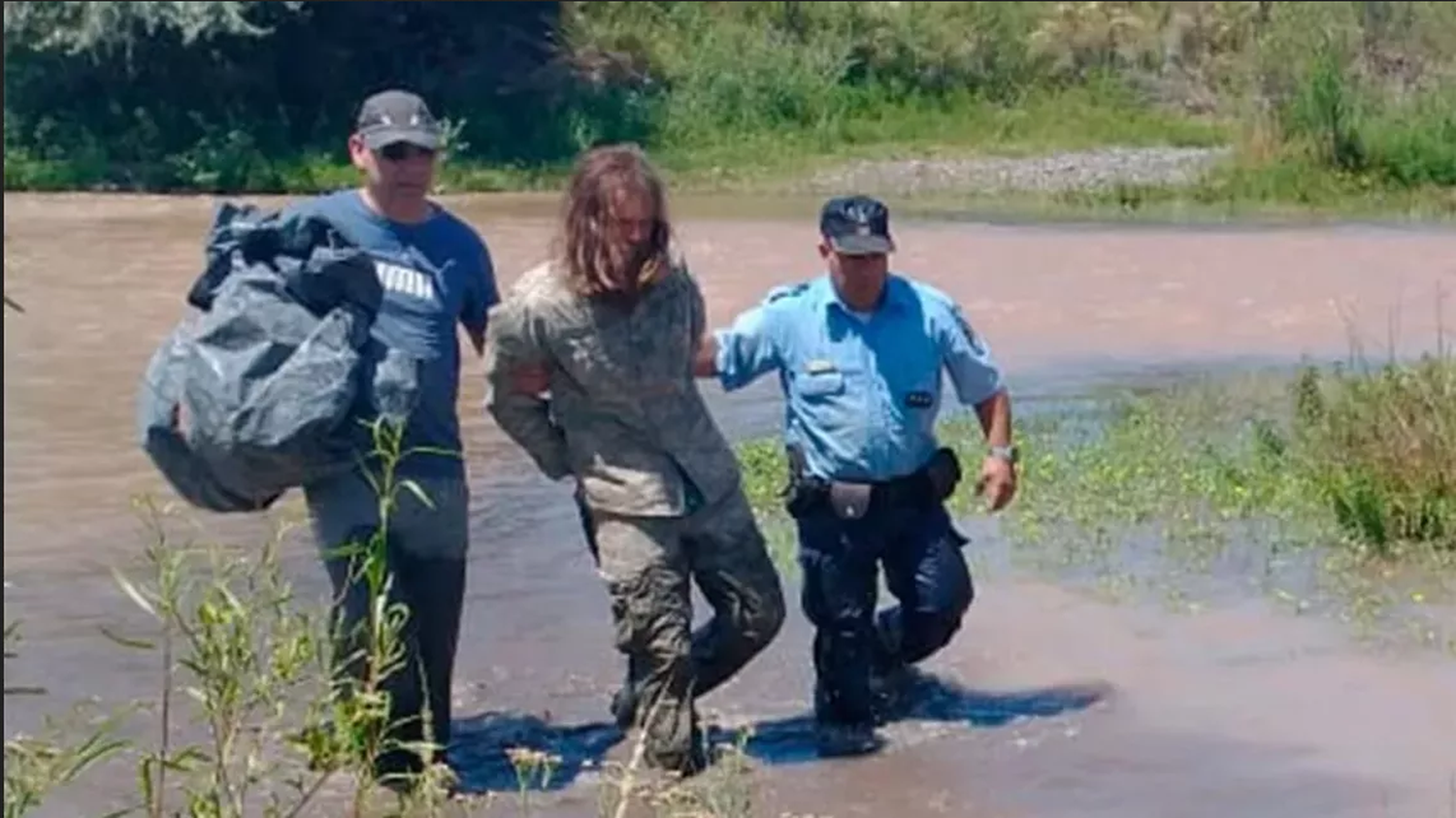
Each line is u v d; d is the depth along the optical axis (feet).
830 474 24.30
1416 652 26.21
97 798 21.86
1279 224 75.77
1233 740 23.47
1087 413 42.73
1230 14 124.06
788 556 31.24
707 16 125.18
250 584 22.35
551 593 30.22
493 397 23.34
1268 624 27.55
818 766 23.29
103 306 60.95
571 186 22.75
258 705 21.09
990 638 27.27
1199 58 120.98
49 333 55.57
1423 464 31.24
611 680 26.37
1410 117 80.59
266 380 21.57
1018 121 118.52
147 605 19.08
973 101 120.78
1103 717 24.38
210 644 17.78
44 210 94.84
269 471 21.74
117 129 111.34
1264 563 30.27
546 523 34.12
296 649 19.11
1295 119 86.33
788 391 24.54
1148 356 50.65
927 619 24.41
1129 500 33.78
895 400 24.18
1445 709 24.16
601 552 23.12
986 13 127.13
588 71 119.55
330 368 21.63
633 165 22.59
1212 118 116.57
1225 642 26.89
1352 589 28.86
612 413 22.91
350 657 21.04
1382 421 32.42
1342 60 87.51
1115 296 60.23
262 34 111.14
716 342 24.31
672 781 22.67
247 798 20.83
